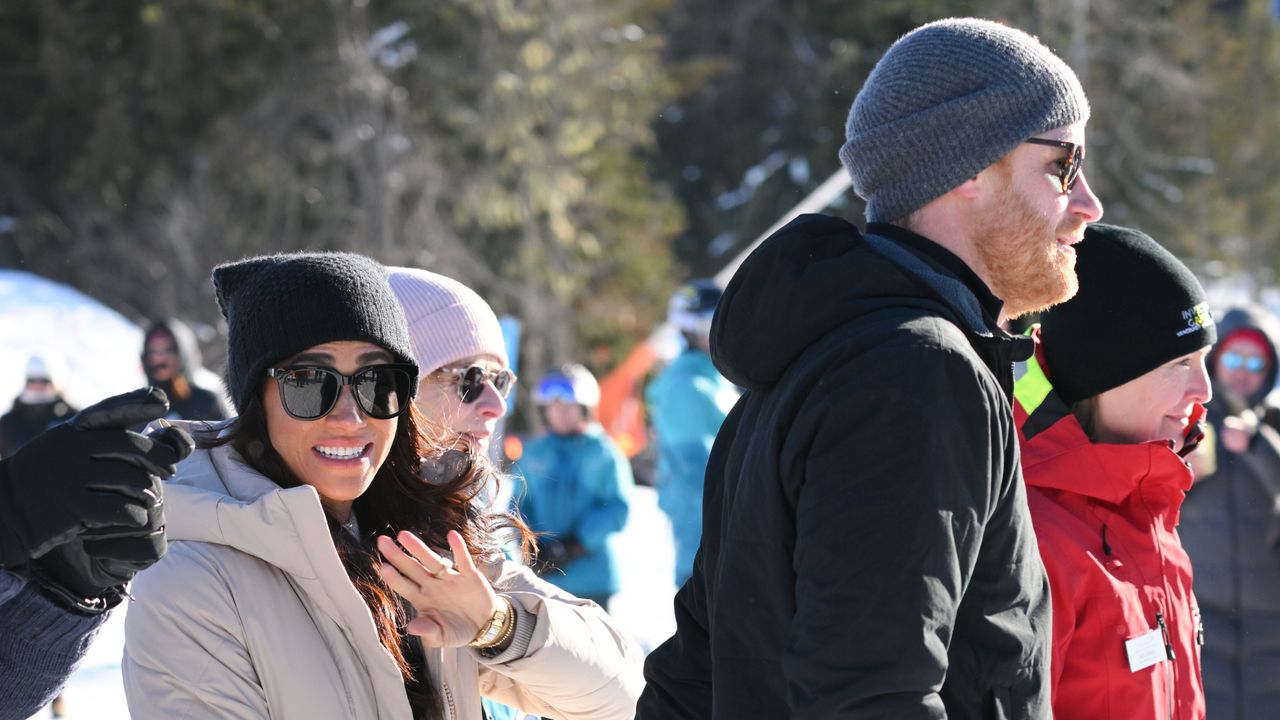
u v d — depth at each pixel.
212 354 36.69
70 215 38.25
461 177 41.28
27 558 2.49
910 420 2.58
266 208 39.78
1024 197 3.05
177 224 37.69
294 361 3.34
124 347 21.02
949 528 2.56
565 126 42.66
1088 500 3.75
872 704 2.50
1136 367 3.92
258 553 3.21
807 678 2.55
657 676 3.37
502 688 3.79
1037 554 2.86
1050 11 45.62
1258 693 6.60
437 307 4.60
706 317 9.95
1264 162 57.97
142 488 2.50
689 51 54.19
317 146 39.69
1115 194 49.06
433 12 40.78
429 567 3.26
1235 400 6.88
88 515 2.46
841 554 2.55
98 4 37.59
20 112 37.44
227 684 3.14
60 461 2.46
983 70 3.01
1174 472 3.75
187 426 3.47
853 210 48.00
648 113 46.00
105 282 38.16
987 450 2.64
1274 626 6.61
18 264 37.75
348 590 3.23
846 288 2.80
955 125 3.01
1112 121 48.59
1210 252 54.19
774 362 2.88
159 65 36.62
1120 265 3.94
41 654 2.61
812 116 50.34
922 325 2.70
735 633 2.87
